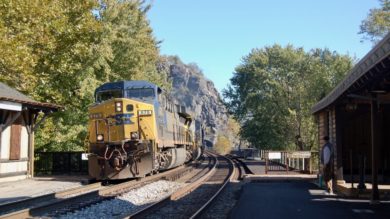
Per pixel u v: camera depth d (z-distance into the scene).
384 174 17.78
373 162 13.41
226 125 187.50
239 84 56.00
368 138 18.25
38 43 24.08
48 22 24.14
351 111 17.83
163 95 23.77
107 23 30.12
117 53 34.72
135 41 35.88
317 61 51.88
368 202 13.45
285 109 51.44
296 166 27.98
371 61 9.72
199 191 17.53
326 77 48.66
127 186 17.92
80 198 14.20
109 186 18.12
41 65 25.78
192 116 38.09
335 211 11.81
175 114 27.97
